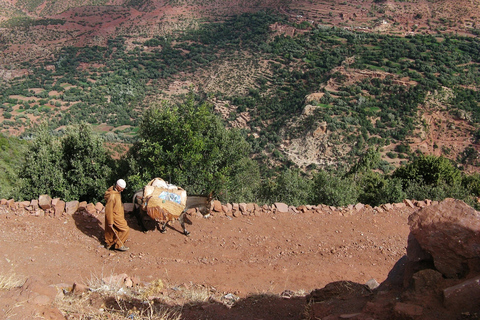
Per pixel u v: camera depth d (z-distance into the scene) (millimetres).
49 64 163000
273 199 18609
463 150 72625
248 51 150625
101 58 170625
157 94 129875
